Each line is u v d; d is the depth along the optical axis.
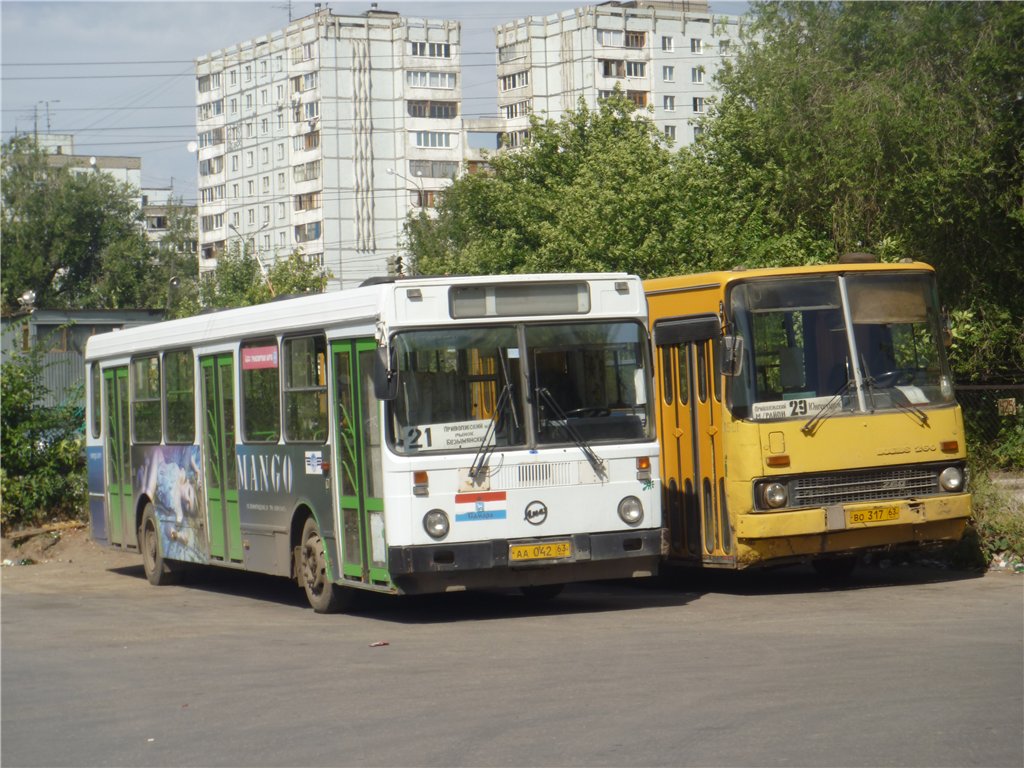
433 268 52.34
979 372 29.95
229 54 141.62
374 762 8.78
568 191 36.09
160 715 10.95
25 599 20.92
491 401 15.62
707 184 32.41
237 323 19.38
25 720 11.15
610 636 13.97
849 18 31.88
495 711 10.16
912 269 17.33
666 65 127.75
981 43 28.78
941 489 17.06
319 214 128.88
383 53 129.62
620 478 15.99
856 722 9.12
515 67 130.00
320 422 17.00
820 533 16.47
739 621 14.70
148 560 22.92
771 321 16.69
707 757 8.38
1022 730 8.77
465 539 15.35
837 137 30.06
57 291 109.06
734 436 16.53
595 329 16.11
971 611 14.69
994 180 28.75
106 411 24.58
